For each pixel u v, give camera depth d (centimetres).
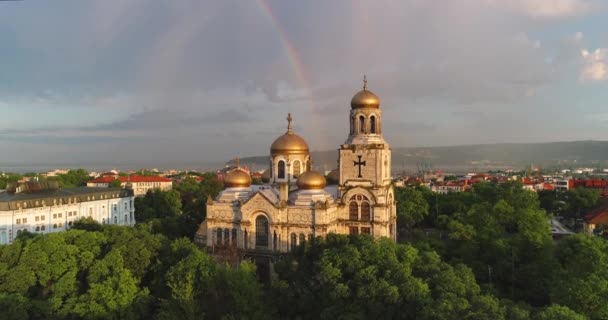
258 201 11344
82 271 9150
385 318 7538
